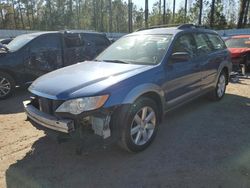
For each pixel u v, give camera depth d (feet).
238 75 31.35
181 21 134.41
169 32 16.01
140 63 14.33
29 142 14.30
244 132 15.19
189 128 15.81
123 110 11.65
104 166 11.93
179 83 15.15
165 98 14.16
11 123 17.03
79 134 11.02
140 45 15.70
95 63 14.89
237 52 32.68
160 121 14.28
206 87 18.66
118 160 12.37
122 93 11.60
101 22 187.21
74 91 11.18
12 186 10.65
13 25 194.08
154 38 15.80
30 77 23.98
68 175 11.33
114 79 11.94
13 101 22.18
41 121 11.80
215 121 16.87
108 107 11.12
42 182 10.89
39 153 13.12
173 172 11.36
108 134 11.25
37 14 204.13
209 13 119.65
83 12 209.97
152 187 10.44
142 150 13.04
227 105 20.17
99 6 197.47
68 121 10.83
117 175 11.27
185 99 16.15
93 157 12.63
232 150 13.11
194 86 16.87
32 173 11.52
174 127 15.98
